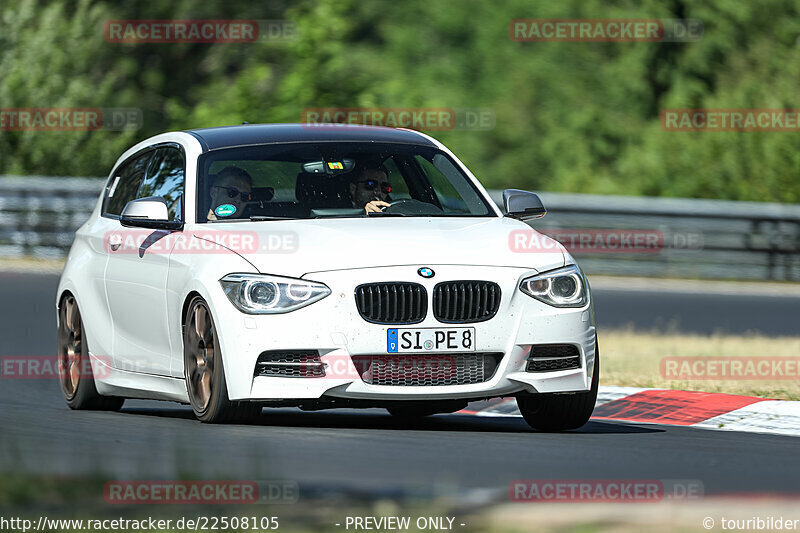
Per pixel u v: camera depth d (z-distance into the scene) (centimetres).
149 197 2933
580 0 10781
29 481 1831
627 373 3809
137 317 2992
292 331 2581
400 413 3203
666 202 7938
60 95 9262
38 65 9331
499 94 10731
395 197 2994
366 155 3058
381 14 11088
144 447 2323
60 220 7688
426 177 3070
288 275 2617
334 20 8994
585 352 2739
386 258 2638
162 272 2883
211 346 2697
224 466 2075
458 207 3027
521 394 2689
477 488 1939
